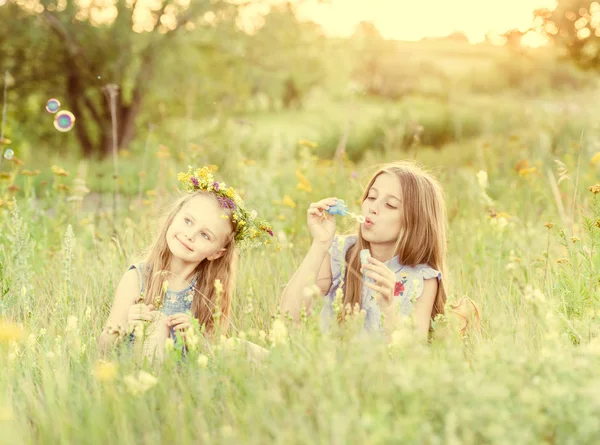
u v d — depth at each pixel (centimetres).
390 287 292
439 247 338
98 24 1844
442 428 182
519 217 582
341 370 202
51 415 209
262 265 432
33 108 1922
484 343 262
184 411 206
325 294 345
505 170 816
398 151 1016
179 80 1847
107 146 1906
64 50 1828
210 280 335
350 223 499
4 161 594
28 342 272
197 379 230
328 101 2119
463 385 188
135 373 243
